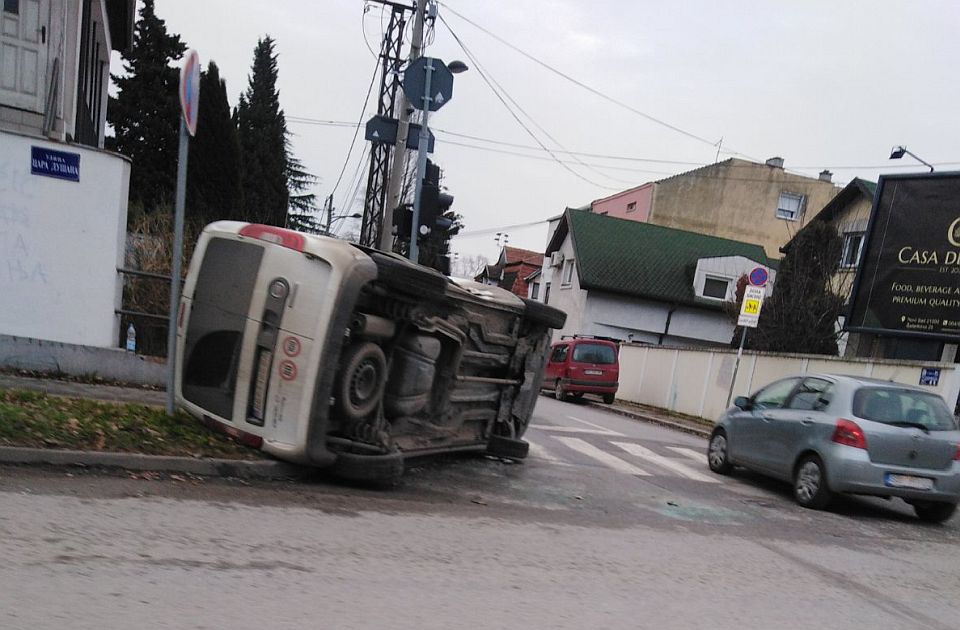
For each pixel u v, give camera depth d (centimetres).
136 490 534
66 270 893
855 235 2217
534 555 521
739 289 2320
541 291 3847
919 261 1548
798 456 855
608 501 755
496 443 887
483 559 495
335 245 607
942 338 1494
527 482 805
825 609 477
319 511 557
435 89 1112
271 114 3994
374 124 1310
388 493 657
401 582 429
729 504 814
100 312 917
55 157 876
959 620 486
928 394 838
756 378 1712
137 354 941
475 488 738
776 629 430
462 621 384
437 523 574
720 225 4162
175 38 2494
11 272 867
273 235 624
